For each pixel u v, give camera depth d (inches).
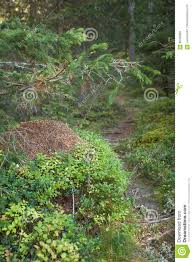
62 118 271.0
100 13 448.1
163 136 346.3
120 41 475.2
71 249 172.9
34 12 396.5
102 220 205.3
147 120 428.8
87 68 187.5
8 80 193.5
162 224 231.1
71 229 183.8
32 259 173.3
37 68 203.2
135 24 448.8
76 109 325.4
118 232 199.9
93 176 220.1
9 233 179.3
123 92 576.1
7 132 215.5
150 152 316.8
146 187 278.2
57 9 418.6
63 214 192.4
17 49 197.6
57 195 209.8
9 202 188.7
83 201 209.0
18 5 391.9
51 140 240.5
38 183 201.3
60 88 213.3
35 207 193.8
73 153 235.8
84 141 259.4
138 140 359.3
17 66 198.1
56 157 226.1
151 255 201.8
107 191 215.0
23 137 225.1
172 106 427.5
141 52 431.2
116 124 453.7
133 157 318.0
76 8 432.8
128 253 194.9
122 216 213.0
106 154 250.7
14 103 213.9
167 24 398.9
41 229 177.0
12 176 200.2
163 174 280.2
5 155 198.7
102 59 187.6
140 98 548.1
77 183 214.8
